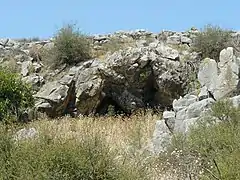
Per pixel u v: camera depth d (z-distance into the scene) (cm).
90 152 795
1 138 846
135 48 2091
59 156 775
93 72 2109
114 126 1688
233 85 1683
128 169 829
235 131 1046
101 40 2375
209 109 1338
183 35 2375
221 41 2164
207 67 1817
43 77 2167
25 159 791
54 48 2238
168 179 1016
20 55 2325
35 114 1961
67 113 2091
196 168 990
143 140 1406
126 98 2105
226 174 801
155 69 2056
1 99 1816
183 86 2050
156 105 2114
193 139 1073
